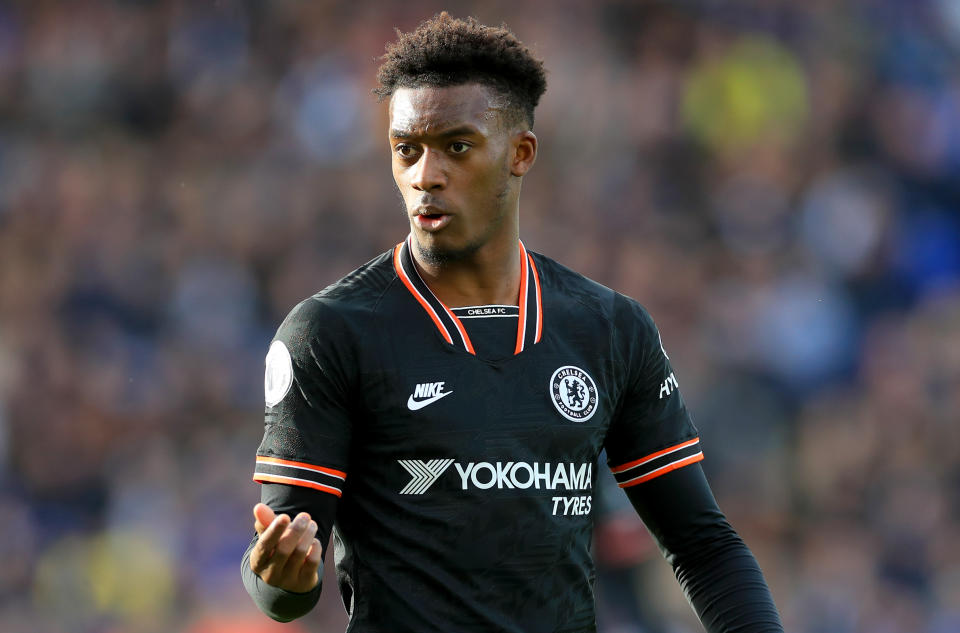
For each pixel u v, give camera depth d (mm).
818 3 51281
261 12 50844
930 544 38812
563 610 9242
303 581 8594
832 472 39812
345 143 47281
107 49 50219
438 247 9367
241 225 44750
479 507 9039
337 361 9188
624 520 17266
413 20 50281
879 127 49125
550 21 49562
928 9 53188
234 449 39281
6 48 50250
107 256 43375
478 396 9219
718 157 47281
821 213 46125
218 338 42156
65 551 38031
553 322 9664
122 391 40625
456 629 8945
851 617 37156
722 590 9945
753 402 40719
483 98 9336
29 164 47250
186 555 37000
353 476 9352
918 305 45000
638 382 9945
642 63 49344
